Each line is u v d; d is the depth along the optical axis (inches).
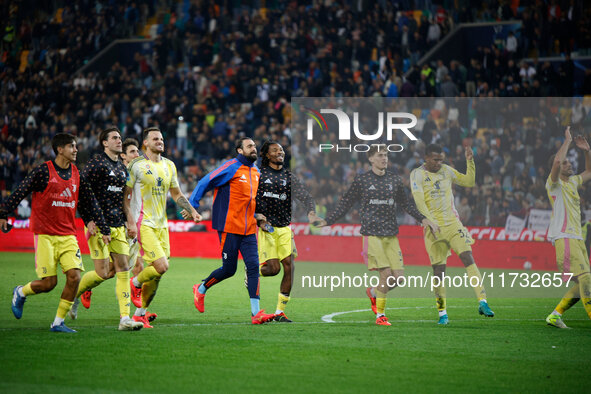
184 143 1371.8
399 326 471.8
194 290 491.5
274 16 1501.0
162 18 1665.8
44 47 1695.4
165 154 1344.7
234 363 341.4
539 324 487.5
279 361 347.3
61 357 348.5
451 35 1369.3
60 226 418.6
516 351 381.7
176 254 1157.1
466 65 1376.7
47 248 417.7
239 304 590.9
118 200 443.5
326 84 1350.9
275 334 427.8
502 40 1293.1
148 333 424.8
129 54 1660.9
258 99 1343.5
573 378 320.5
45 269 419.5
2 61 1690.5
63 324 424.5
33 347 372.5
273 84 1376.7
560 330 458.6
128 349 370.9
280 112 1317.7
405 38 1373.0
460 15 1396.4
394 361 351.9
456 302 617.0
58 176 414.9
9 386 292.0
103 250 440.1
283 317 493.7
